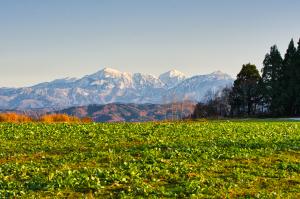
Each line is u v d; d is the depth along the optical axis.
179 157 30.45
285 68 135.12
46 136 42.12
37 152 33.56
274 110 130.62
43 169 27.08
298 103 126.00
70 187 22.97
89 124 55.44
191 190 22.38
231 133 45.19
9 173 26.25
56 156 31.61
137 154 31.77
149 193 21.98
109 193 22.11
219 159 30.23
